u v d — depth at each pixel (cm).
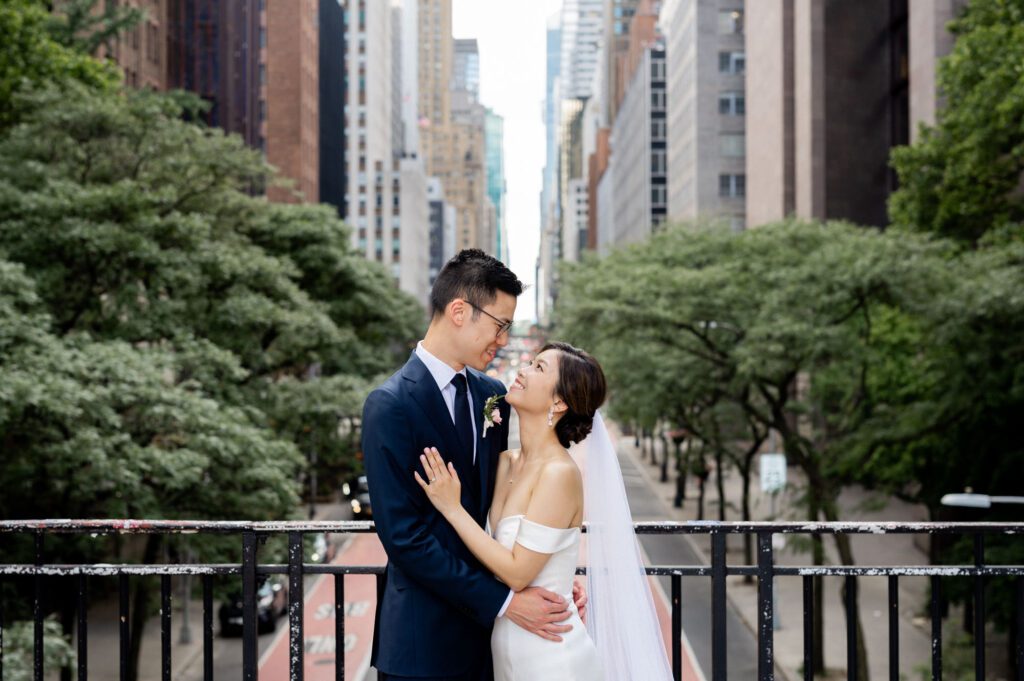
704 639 2931
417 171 16112
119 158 2317
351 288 4031
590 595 384
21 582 1667
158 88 6138
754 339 2264
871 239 2373
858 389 2739
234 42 8200
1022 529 400
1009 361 2203
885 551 4266
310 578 3994
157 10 6169
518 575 345
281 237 3716
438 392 359
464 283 354
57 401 1393
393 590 359
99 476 1519
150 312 2127
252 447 1725
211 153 2477
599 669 363
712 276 2502
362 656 2745
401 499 344
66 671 1741
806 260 2408
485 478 369
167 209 2409
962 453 2412
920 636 2938
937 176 3005
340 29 12069
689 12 8881
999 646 2534
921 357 2908
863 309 2488
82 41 3178
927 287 2200
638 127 13050
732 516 5216
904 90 5872
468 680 364
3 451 1537
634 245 3862
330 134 11262
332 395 2473
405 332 5028
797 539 2362
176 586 3180
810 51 6116
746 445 6481
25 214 1978
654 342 2702
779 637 2994
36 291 1933
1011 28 2538
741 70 8525
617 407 3384
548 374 362
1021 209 2897
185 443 1719
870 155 6156
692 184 8712
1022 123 2403
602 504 382
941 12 4541
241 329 2484
